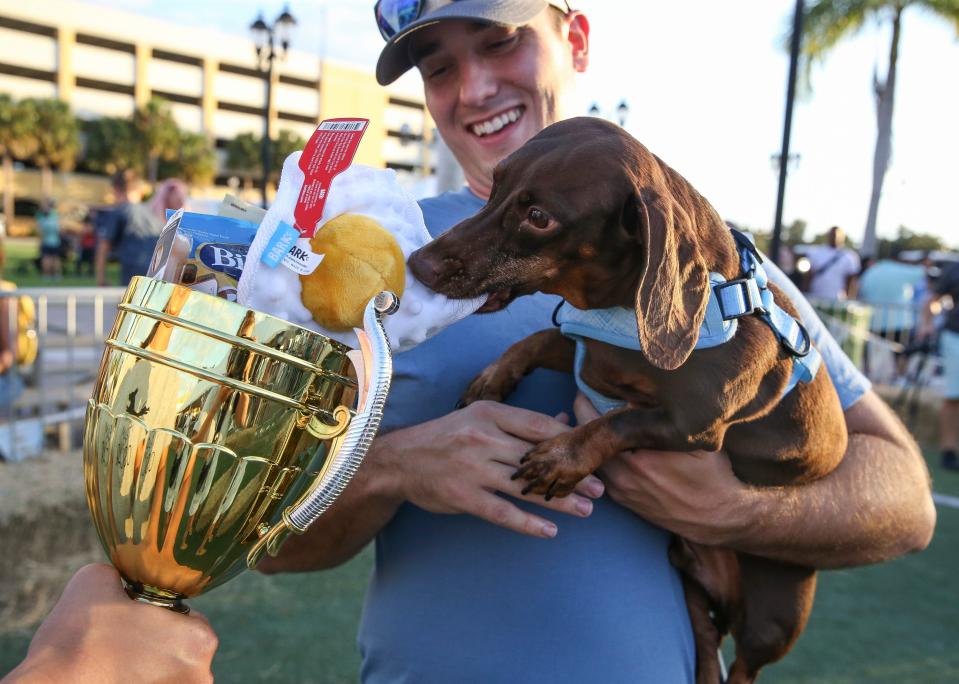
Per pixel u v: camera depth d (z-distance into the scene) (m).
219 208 1.17
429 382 1.71
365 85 70.44
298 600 3.75
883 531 1.77
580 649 1.52
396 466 1.54
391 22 1.86
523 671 1.51
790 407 1.67
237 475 0.96
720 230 1.57
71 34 57.69
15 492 4.38
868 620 3.79
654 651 1.56
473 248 1.37
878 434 1.96
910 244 39.25
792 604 1.89
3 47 55.19
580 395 1.70
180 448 0.93
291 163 1.09
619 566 1.60
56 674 0.83
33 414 5.84
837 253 10.97
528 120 1.93
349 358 1.01
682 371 1.46
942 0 17.12
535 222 1.40
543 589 1.55
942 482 6.38
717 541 1.64
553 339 1.68
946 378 6.84
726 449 1.70
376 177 1.21
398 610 1.63
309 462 1.02
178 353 0.93
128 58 60.47
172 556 0.97
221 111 65.00
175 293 0.95
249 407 0.94
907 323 10.54
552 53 1.90
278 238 1.03
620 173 1.42
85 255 23.38
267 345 0.95
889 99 19.14
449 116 1.96
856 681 3.24
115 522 0.97
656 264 1.33
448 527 1.63
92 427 0.98
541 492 1.44
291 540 1.72
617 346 1.51
